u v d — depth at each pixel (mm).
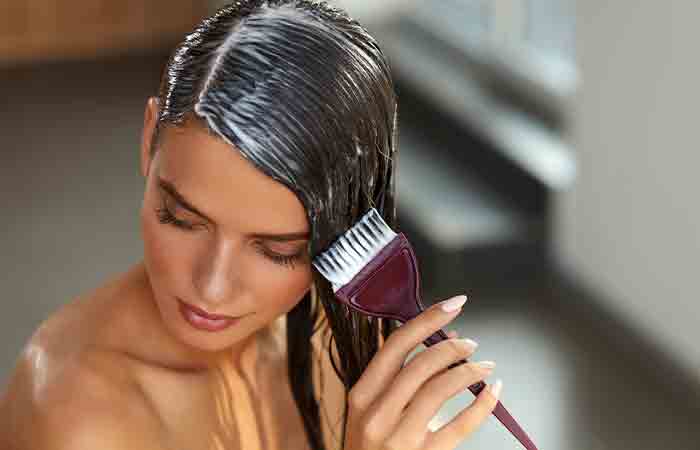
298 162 730
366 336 931
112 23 6137
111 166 4949
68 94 5676
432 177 4406
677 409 3463
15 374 923
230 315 790
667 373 3621
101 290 962
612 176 3801
